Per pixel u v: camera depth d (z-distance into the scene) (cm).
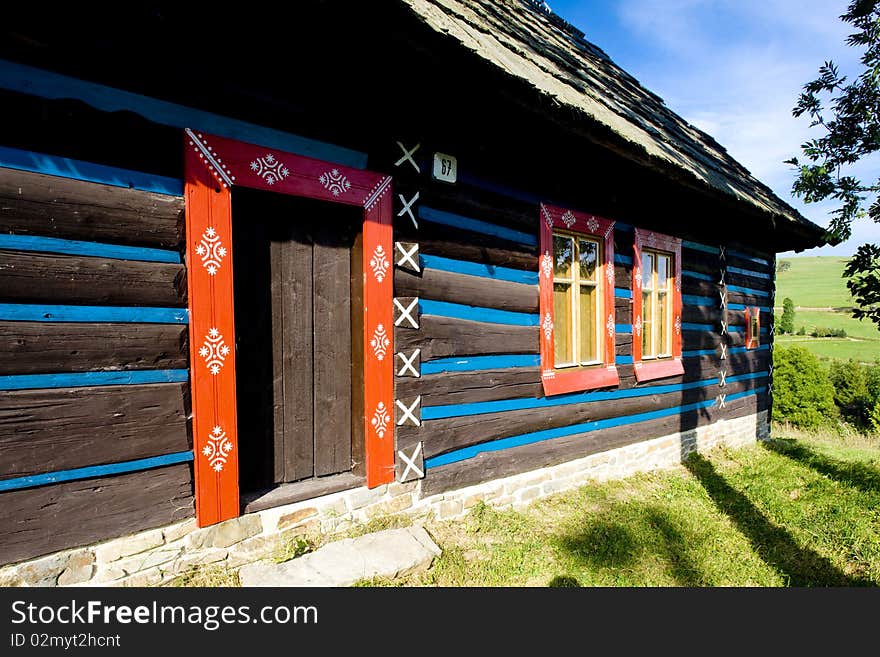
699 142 695
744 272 695
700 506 429
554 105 299
